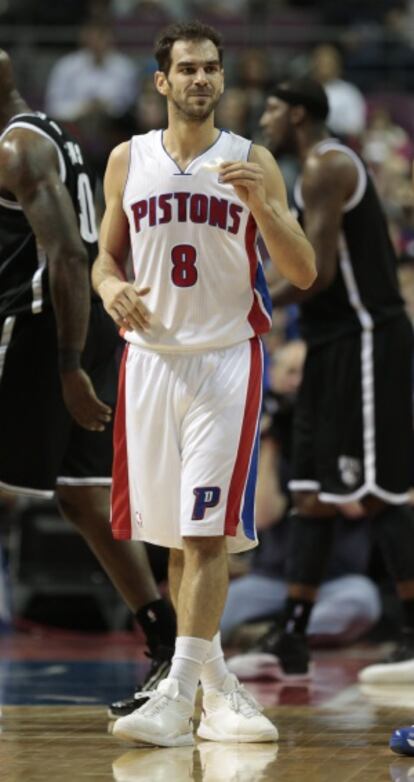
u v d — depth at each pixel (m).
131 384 11.61
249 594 20.66
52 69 38.41
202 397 11.30
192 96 11.26
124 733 11.00
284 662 16.78
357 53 38.06
